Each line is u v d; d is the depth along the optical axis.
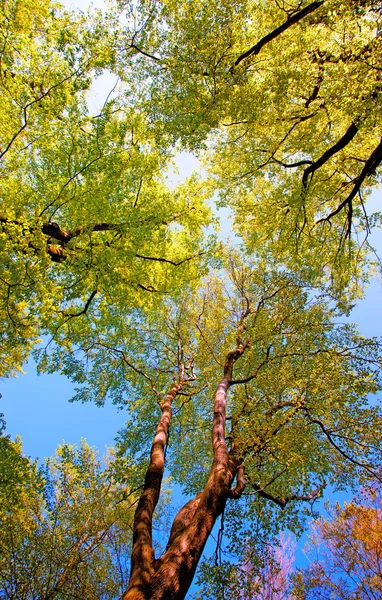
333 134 11.62
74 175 7.17
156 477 6.16
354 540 13.17
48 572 7.39
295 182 10.90
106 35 7.65
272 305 10.88
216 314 12.52
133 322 12.27
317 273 11.38
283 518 8.89
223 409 7.63
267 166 11.99
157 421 11.66
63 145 7.22
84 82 7.45
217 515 5.33
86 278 8.06
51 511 8.02
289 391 8.80
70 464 8.77
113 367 11.75
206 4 7.59
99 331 10.58
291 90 8.91
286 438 7.92
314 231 12.95
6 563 7.18
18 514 7.93
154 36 8.17
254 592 8.05
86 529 7.82
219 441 6.73
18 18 7.28
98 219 7.57
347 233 11.59
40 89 6.99
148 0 7.77
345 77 7.44
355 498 9.02
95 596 7.69
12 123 7.14
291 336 10.16
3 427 7.96
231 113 8.47
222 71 7.96
